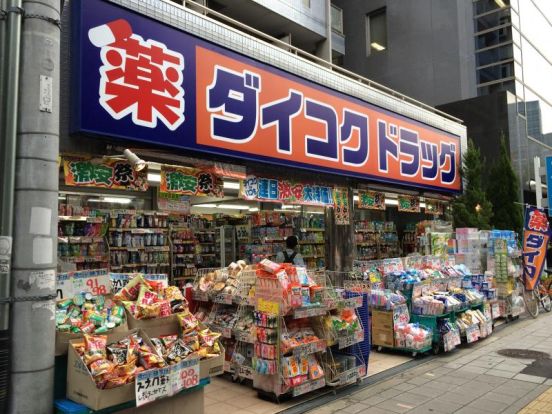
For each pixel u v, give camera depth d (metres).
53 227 3.56
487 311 8.22
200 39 6.28
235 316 5.65
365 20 20.27
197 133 6.11
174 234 10.05
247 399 5.04
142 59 5.55
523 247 10.11
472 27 17.84
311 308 5.07
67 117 5.08
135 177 5.74
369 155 9.23
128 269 8.60
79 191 8.97
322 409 4.76
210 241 11.17
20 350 3.32
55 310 3.57
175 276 9.90
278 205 12.36
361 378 5.59
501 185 13.65
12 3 3.50
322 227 12.03
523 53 17.59
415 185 10.57
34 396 3.30
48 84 3.61
